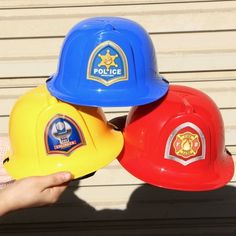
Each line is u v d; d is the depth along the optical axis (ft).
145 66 2.49
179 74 4.23
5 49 4.19
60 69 2.56
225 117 4.29
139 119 2.59
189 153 2.50
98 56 2.41
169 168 2.52
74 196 4.47
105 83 2.43
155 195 4.49
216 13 4.13
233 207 4.50
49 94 2.52
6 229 4.55
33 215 4.53
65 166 2.45
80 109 2.47
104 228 4.54
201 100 2.56
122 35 2.41
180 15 4.13
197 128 2.48
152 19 4.14
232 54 4.19
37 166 2.48
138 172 2.53
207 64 4.21
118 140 2.63
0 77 4.24
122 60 2.42
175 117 2.49
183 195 4.49
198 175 2.52
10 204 2.42
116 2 4.11
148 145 2.55
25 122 2.48
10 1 4.11
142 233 4.55
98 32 2.41
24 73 4.24
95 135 2.52
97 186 4.44
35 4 4.12
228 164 2.69
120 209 4.50
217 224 4.54
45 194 2.46
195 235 4.56
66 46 2.51
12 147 2.63
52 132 2.43
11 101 4.27
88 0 4.11
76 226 4.54
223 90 4.25
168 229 4.56
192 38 4.17
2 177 3.11
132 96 2.43
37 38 4.17
